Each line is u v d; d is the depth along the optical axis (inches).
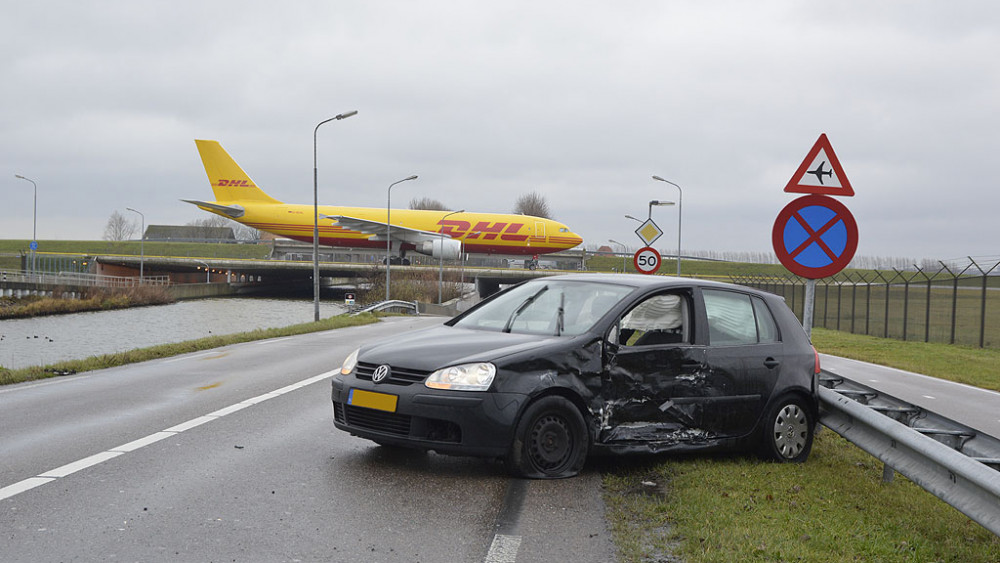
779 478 241.6
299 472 227.6
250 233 7647.6
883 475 254.2
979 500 175.0
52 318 2169.0
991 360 784.9
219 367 516.7
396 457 249.8
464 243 3174.2
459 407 215.6
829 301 2847.0
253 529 174.7
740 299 274.5
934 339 1291.8
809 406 277.9
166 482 211.8
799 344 279.4
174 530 171.9
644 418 241.9
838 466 272.7
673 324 255.6
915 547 179.2
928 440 198.1
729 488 223.5
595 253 4990.2
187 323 1989.4
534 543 171.9
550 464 227.5
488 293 4023.1
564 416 228.5
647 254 668.1
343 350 668.7
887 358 784.3
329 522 181.8
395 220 3181.6
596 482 226.7
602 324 239.5
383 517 187.2
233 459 241.6
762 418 264.8
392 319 1453.0
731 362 257.9
